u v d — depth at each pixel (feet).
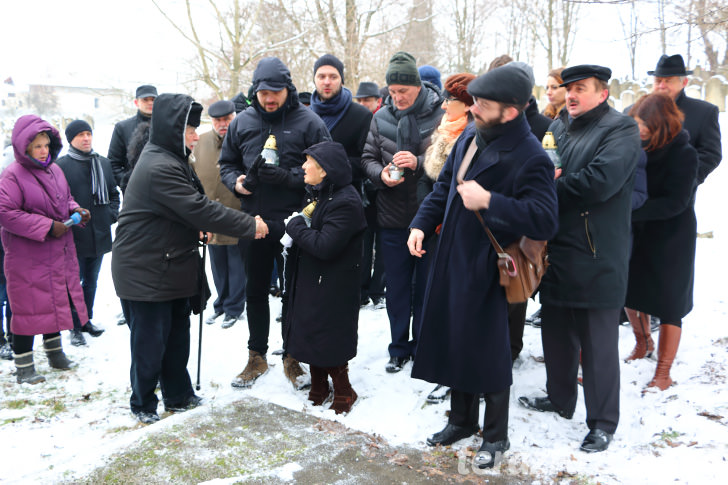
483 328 8.86
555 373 10.71
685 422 9.97
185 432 10.16
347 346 11.16
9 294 13.21
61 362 14.15
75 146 15.88
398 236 13.30
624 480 8.56
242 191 12.35
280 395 12.19
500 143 8.67
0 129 51.78
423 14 53.62
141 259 10.57
